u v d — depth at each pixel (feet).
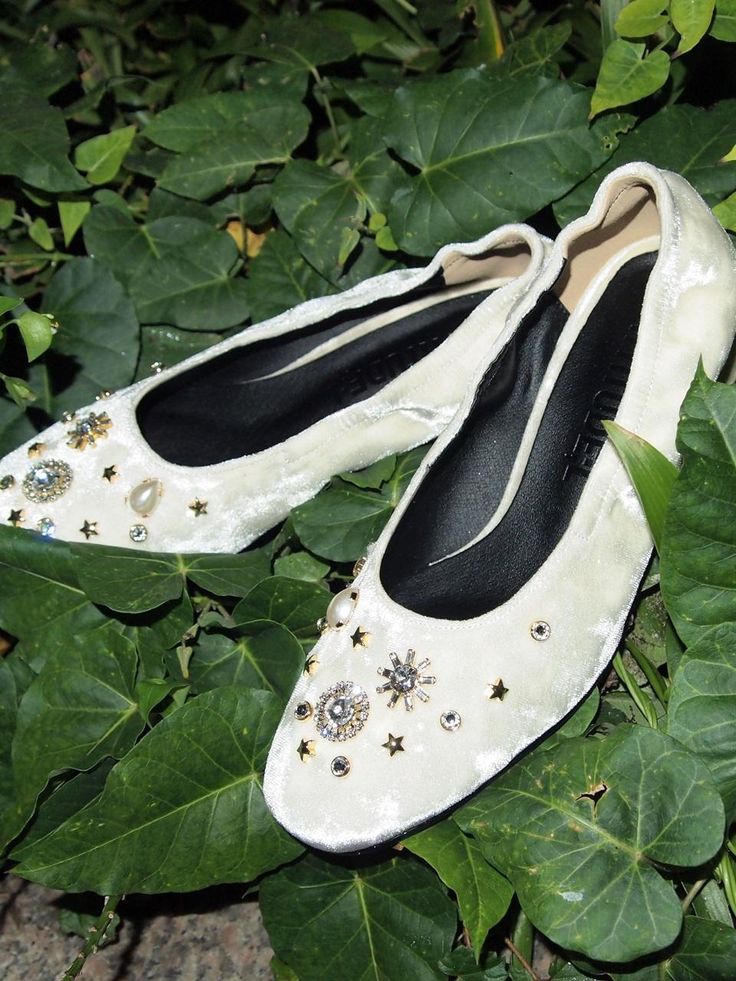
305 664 1.29
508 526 1.43
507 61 1.76
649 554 1.31
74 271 1.71
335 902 1.30
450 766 1.21
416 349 1.62
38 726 1.35
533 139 1.59
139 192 1.91
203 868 1.28
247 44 2.00
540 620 1.26
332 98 1.91
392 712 1.23
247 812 1.30
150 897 1.49
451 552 1.49
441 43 1.91
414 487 1.31
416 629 1.25
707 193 1.56
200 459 1.58
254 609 1.39
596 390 1.46
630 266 1.46
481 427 1.49
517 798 1.21
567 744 1.23
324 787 1.21
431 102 1.64
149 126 1.79
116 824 1.26
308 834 1.20
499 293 1.44
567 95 1.59
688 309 1.30
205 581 1.41
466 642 1.25
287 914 1.30
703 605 1.22
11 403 1.66
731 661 1.22
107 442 1.49
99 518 1.46
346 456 1.48
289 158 1.77
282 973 1.37
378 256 1.73
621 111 1.60
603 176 1.61
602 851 1.16
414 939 1.28
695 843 1.13
